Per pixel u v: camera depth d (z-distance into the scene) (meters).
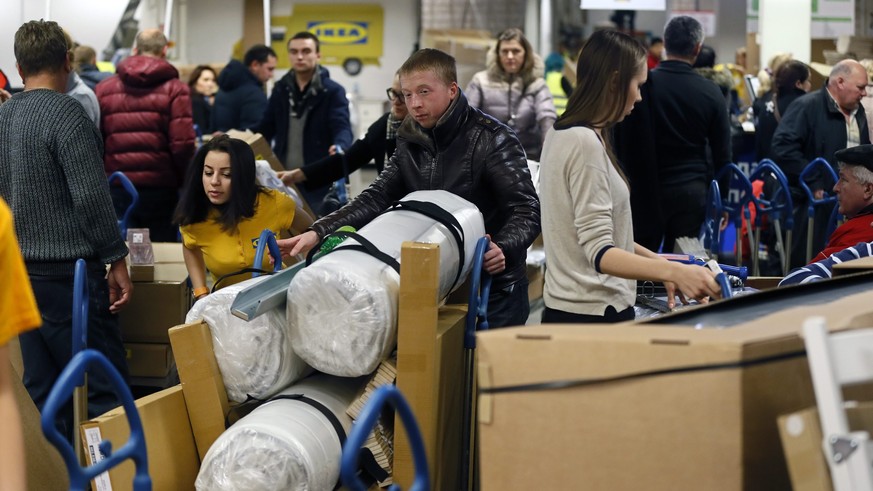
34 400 3.95
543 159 2.94
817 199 6.17
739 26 12.70
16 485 1.54
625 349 1.67
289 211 3.94
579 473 1.70
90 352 1.78
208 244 3.90
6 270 1.59
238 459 2.56
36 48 3.89
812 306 2.03
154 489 2.66
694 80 5.45
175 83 6.02
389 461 2.75
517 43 7.00
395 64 12.16
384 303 2.65
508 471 1.74
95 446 2.53
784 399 1.66
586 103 2.88
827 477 1.48
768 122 7.63
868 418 1.56
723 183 5.78
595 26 12.49
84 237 3.90
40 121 3.80
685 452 1.63
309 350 2.72
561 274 2.92
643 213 5.28
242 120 8.03
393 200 3.60
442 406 2.83
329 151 6.34
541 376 1.72
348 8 12.12
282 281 2.79
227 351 2.81
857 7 12.58
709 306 2.07
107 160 6.06
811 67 8.80
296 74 6.61
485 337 1.75
